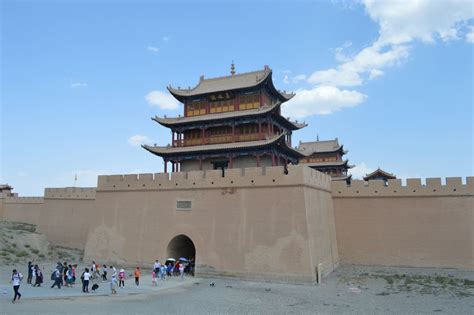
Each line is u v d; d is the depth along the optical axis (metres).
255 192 38.28
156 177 43.72
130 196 44.91
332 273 38.91
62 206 58.25
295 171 36.84
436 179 40.91
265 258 36.28
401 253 41.16
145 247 42.44
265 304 27.78
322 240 38.91
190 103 53.16
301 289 32.62
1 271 37.53
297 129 57.28
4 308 23.88
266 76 47.69
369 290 31.95
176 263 40.78
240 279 36.81
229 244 38.19
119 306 26.30
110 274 39.53
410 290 31.41
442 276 35.97
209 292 31.70
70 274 33.38
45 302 26.31
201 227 39.94
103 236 45.31
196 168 51.47
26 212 65.69
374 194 43.38
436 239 40.00
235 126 50.03
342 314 25.03
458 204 39.69
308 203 36.78
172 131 52.66
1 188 80.38
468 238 38.81
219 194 40.00
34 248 48.59
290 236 35.72
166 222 41.97
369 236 42.84
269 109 46.25
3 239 47.44
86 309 24.86
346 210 44.38
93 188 56.19
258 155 47.25
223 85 52.44
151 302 27.98
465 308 25.81
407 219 41.47
